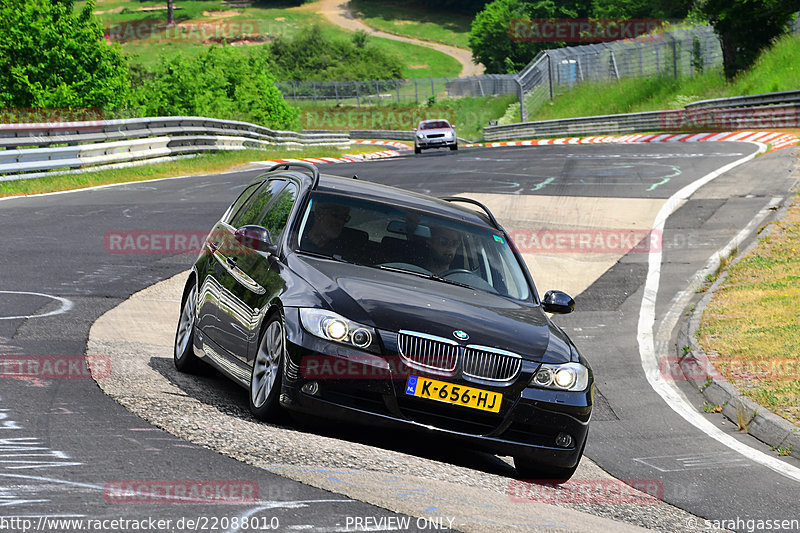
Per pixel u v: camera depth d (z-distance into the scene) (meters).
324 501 16.11
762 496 24.77
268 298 23.22
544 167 106.69
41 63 131.62
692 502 23.61
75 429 19.23
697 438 31.02
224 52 188.00
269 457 18.66
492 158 124.06
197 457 18.05
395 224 26.62
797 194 77.50
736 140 130.88
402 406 21.48
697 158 107.88
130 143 101.06
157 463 17.33
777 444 30.39
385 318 21.83
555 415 22.28
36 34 130.75
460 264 26.11
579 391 22.77
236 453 18.69
